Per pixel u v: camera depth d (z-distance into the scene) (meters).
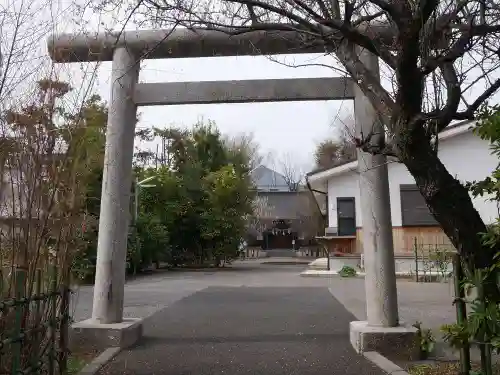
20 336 3.69
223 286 16.03
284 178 58.25
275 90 6.93
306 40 5.55
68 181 4.32
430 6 3.83
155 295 13.19
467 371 4.37
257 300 11.91
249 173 31.23
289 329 7.86
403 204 18.77
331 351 6.25
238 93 6.94
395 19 4.03
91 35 6.25
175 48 6.84
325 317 9.13
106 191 6.72
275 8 4.62
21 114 4.05
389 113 4.71
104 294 6.59
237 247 28.52
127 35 6.82
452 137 18.61
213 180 27.55
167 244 25.86
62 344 4.71
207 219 27.19
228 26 4.81
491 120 3.58
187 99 6.98
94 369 5.34
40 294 4.10
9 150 3.99
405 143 4.34
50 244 4.36
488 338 3.64
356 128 6.70
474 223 4.20
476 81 4.70
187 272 24.44
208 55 7.01
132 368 5.47
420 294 13.10
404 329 6.18
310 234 45.47
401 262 18.23
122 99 6.88
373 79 5.05
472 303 3.86
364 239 6.59
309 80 6.89
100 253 6.67
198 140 29.36
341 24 4.46
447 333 4.16
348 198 20.22
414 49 3.96
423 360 5.78
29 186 4.04
